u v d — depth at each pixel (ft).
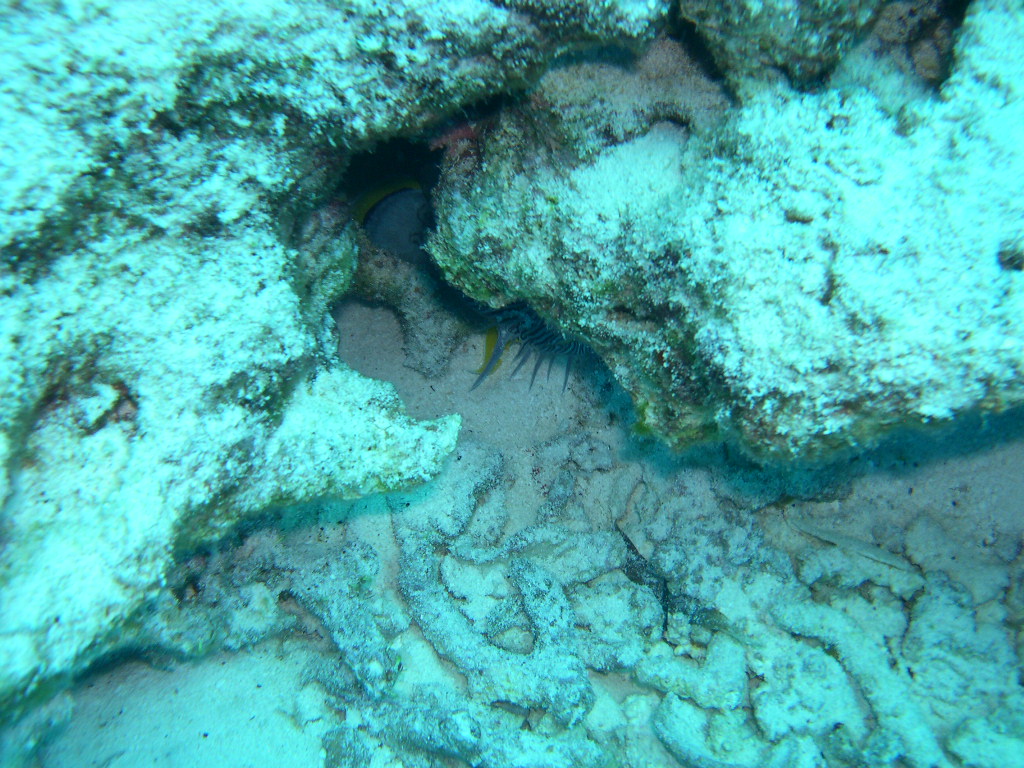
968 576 9.31
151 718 7.92
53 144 4.05
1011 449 9.48
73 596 4.11
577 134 5.83
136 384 4.63
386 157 7.68
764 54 4.97
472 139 6.43
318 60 4.69
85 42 4.00
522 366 11.41
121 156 4.37
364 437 5.68
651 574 9.87
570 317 6.49
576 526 10.14
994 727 8.30
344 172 6.40
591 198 5.91
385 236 9.42
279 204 5.54
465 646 8.91
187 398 4.72
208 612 8.43
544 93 5.68
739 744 8.54
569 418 11.18
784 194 4.81
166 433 4.64
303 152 5.37
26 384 4.11
